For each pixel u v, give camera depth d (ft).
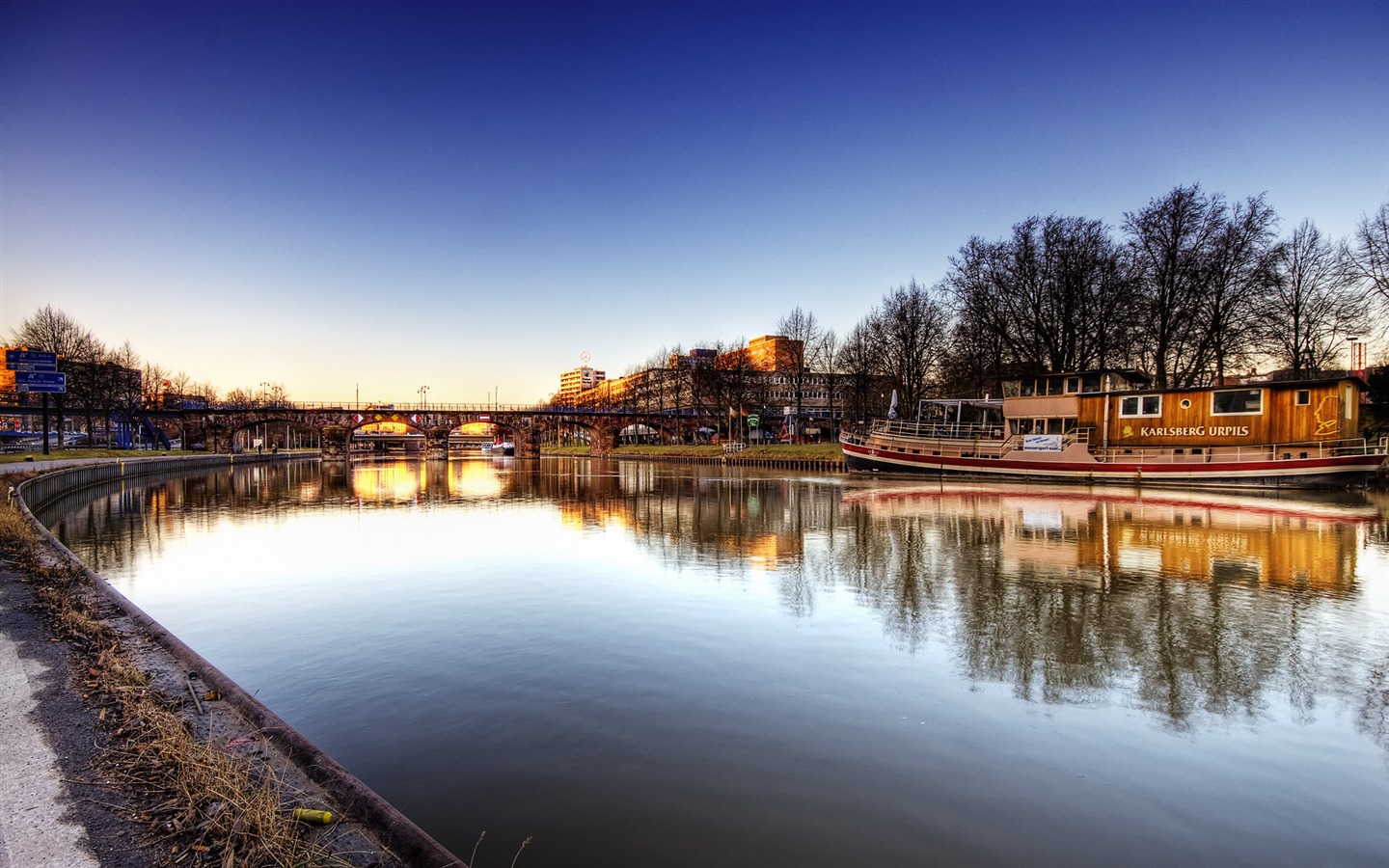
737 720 31.83
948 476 173.27
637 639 44.14
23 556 52.11
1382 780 26.58
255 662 41.01
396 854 15.96
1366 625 45.78
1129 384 158.51
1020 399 162.71
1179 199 163.12
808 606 51.90
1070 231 180.75
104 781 18.51
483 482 207.00
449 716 32.60
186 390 444.55
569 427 588.91
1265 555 69.56
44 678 26.43
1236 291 157.28
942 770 27.37
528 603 54.03
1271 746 29.40
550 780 26.58
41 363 155.74
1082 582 58.65
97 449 252.21
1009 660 39.73
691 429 443.73
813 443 335.47
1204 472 136.98
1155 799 25.34
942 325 228.84
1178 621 47.03
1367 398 176.14
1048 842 22.76
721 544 80.74
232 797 17.19
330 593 58.39
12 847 15.35
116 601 39.17
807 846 22.48
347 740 30.22
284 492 169.89
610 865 21.48
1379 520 93.86
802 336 308.60
